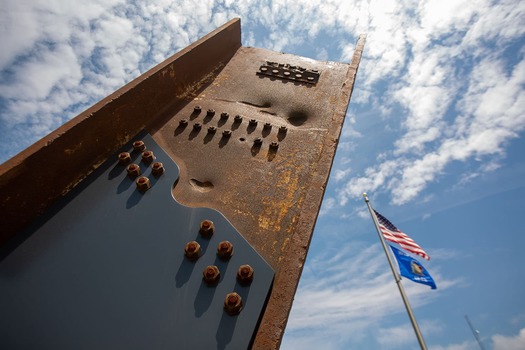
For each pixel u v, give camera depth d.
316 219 2.56
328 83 4.98
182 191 2.85
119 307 1.99
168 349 1.83
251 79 4.94
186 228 2.43
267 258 2.40
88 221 2.43
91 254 2.23
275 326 1.92
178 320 1.95
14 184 2.25
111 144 3.01
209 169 3.13
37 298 1.99
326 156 3.14
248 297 2.07
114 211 2.51
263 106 4.36
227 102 4.28
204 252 2.29
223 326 1.93
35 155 2.37
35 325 1.88
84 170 2.74
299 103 4.43
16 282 2.05
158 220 2.47
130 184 2.72
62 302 1.99
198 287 2.10
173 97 4.02
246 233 2.55
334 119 3.63
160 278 2.13
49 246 2.25
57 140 2.53
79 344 1.83
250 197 2.88
